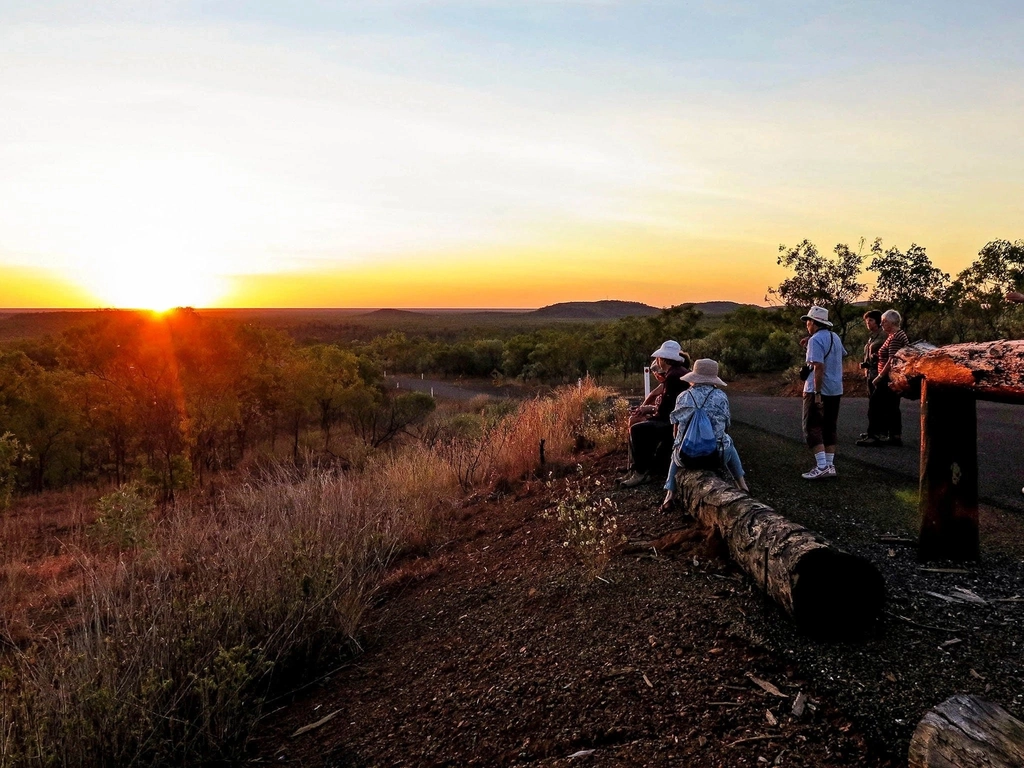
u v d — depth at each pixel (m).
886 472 6.69
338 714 4.23
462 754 3.40
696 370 5.70
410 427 22.39
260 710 4.25
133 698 3.79
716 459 5.58
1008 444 7.79
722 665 3.38
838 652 3.30
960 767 2.16
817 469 6.46
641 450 7.01
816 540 3.54
